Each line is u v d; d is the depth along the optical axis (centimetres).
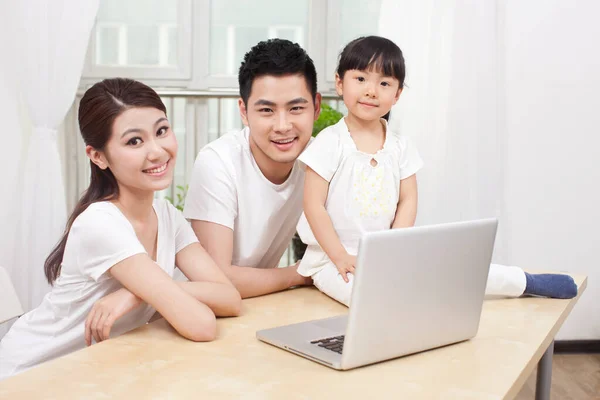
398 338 96
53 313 132
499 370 94
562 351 288
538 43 275
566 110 278
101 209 122
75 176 334
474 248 102
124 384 85
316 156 140
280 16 340
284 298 140
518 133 279
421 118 263
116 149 118
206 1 336
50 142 251
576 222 282
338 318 117
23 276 251
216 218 151
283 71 136
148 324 115
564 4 273
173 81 340
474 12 257
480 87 259
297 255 301
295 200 164
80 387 84
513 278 133
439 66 261
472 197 263
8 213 263
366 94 140
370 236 88
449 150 262
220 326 115
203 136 343
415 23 261
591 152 279
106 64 338
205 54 339
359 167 142
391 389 86
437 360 98
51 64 247
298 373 91
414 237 93
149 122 119
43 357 131
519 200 282
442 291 100
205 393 83
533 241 284
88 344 117
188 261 136
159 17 336
